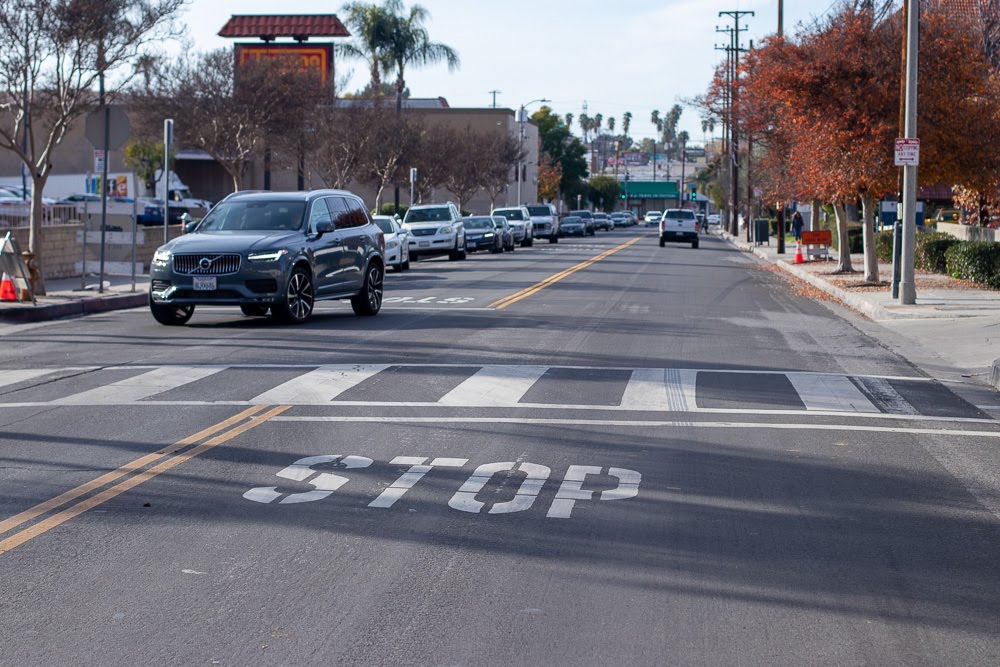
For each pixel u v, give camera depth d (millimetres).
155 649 5285
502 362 14648
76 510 7574
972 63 27781
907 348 17203
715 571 6500
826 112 28047
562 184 137000
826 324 20672
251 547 6840
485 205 98000
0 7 22859
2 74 23609
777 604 5977
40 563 6508
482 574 6391
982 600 6086
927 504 8039
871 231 29156
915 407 11992
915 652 5355
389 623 5641
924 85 27109
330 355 15117
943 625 5711
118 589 6094
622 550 6863
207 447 9508
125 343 16422
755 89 30359
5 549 6746
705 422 10852
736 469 8984
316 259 19234
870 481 8680
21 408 11258
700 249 59281
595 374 13758
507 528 7281
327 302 24344
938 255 33281
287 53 64250
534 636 5492
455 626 5609
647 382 13195
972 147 27281
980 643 5480
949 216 56812
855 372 14484
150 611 5773
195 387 12539
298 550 6785
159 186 71375
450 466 8922
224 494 8039
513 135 89750
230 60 43688
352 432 10164
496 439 9930
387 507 7734
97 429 10227
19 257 20844
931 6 32156
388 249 34094
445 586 6191
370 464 8961
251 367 13992
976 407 12109
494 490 8203
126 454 9234
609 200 165000
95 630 5516
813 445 9930
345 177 55625
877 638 5523
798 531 7324
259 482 8375
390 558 6656
